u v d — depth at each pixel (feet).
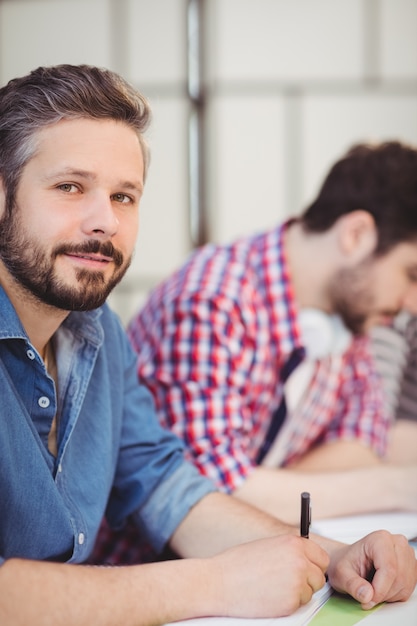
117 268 3.01
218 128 9.80
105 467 3.43
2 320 2.94
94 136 2.90
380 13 9.55
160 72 9.74
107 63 9.71
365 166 4.90
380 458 5.50
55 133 2.86
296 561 2.93
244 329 4.69
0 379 2.92
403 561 3.11
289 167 9.81
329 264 4.92
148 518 3.70
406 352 6.97
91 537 3.31
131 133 3.01
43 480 3.01
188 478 3.73
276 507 4.36
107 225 2.87
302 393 5.20
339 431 5.47
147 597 2.73
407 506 4.45
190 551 3.59
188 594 2.82
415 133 9.69
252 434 4.99
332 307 5.00
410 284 4.94
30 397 3.08
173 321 4.60
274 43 9.65
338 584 3.12
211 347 4.53
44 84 2.89
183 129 9.80
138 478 3.72
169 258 9.93
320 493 4.41
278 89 9.70
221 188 9.87
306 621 2.85
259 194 9.86
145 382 4.61
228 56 9.70
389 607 3.02
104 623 2.62
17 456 2.95
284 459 5.30
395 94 9.67
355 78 9.66
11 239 2.89
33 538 3.04
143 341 4.87
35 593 2.53
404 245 4.83
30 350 3.01
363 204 4.83
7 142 2.88
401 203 4.81
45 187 2.86
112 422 3.63
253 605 2.84
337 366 5.30
